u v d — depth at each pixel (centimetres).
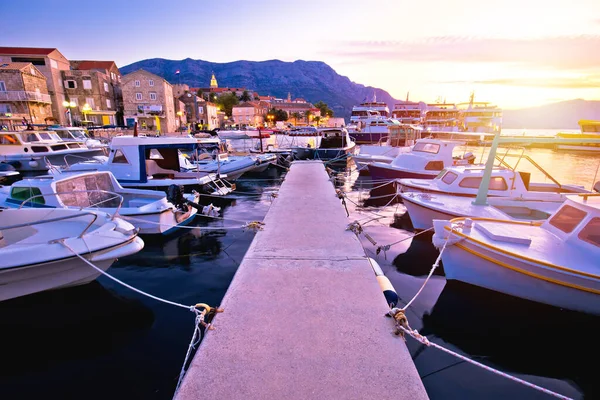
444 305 571
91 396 373
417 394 278
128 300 571
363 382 289
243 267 515
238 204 1302
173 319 518
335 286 456
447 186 1009
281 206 917
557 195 920
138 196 930
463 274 609
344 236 663
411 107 5706
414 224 959
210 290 608
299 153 2455
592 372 429
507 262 539
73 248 504
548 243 567
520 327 514
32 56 4297
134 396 373
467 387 399
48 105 4219
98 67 5294
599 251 511
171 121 5541
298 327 365
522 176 1012
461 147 4319
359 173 2011
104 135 4109
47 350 451
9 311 525
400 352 329
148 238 855
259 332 356
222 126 8394
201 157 1891
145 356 438
